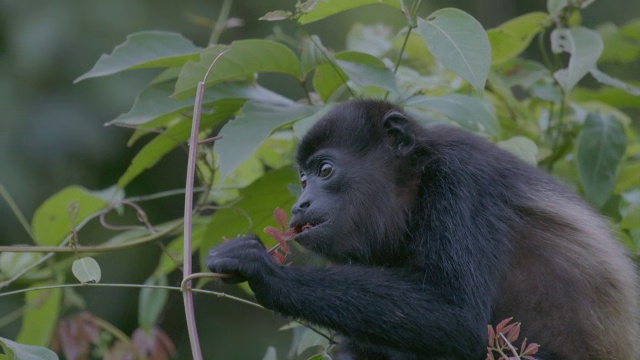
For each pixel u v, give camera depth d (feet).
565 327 26.35
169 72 29.68
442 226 26.32
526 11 69.21
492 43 31.81
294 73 29.09
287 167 29.91
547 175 28.55
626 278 27.50
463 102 28.45
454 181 26.81
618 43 37.32
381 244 27.81
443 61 25.59
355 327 24.61
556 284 26.48
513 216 26.53
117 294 57.82
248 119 27.66
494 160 27.35
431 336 24.77
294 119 28.09
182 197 62.23
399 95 29.09
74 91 57.41
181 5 60.90
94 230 58.29
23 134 56.39
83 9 58.13
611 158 31.01
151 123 29.96
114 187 33.58
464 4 68.54
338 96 32.01
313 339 28.50
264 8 63.46
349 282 24.84
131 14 58.95
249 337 59.62
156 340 32.45
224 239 24.64
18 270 32.50
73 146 57.00
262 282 23.95
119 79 57.88
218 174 33.19
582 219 27.45
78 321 32.19
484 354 25.05
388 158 28.17
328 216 27.66
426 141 28.17
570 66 29.66
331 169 28.07
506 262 26.05
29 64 57.16
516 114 33.63
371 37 35.60
